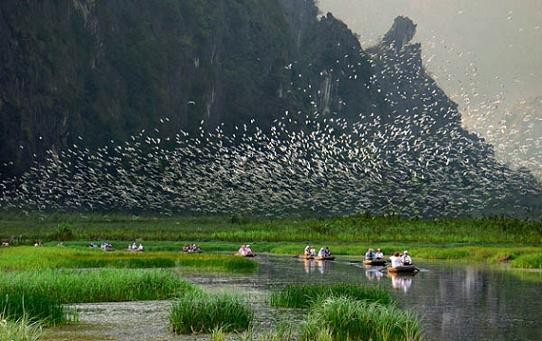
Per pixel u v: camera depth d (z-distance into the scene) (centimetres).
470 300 3594
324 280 4706
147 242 10131
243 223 17150
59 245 9012
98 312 2991
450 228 11075
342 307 2344
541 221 11756
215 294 2733
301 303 3162
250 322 2619
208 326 2508
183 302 2572
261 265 6331
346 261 6981
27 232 13425
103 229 14538
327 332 2197
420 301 3559
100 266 5331
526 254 6956
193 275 5072
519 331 2634
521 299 3644
